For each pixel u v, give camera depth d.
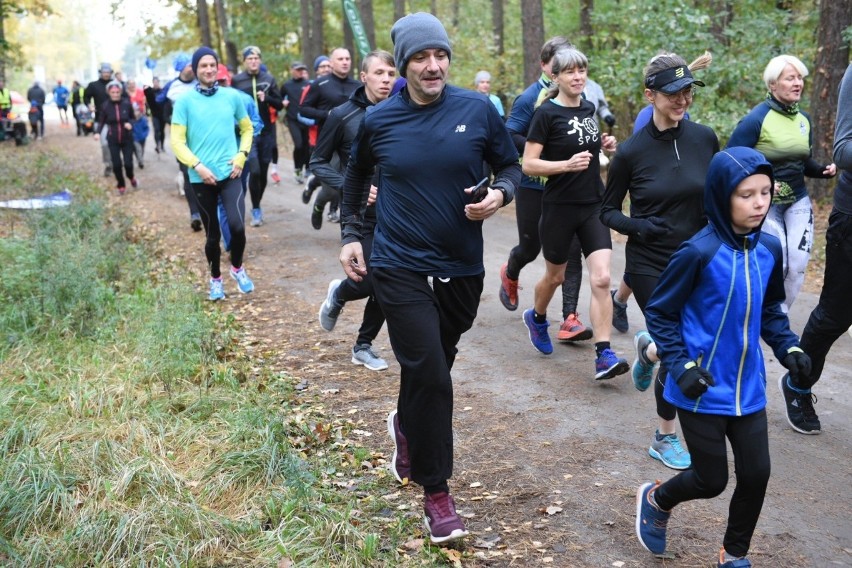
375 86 5.57
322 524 3.69
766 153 5.12
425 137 3.55
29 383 5.39
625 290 6.56
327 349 6.49
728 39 14.11
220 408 5.04
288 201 14.09
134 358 5.84
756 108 5.16
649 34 12.84
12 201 11.68
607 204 4.58
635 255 4.49
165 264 9.29
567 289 6.40
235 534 3.62
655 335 3.21
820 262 8.98
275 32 32.38
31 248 8.25
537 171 5.33
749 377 3.17
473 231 3.64
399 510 3.98
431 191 3.55
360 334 6.06
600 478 4.30
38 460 4.11
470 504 4.07
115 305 7.05
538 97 6.01
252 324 7.22
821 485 4.16
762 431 3.17
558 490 4.18
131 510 3.73
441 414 3.55
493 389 5.60
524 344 6.52
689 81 4.17
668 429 4.43
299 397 5.46
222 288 7.96
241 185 7.80
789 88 5.00
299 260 9.62
